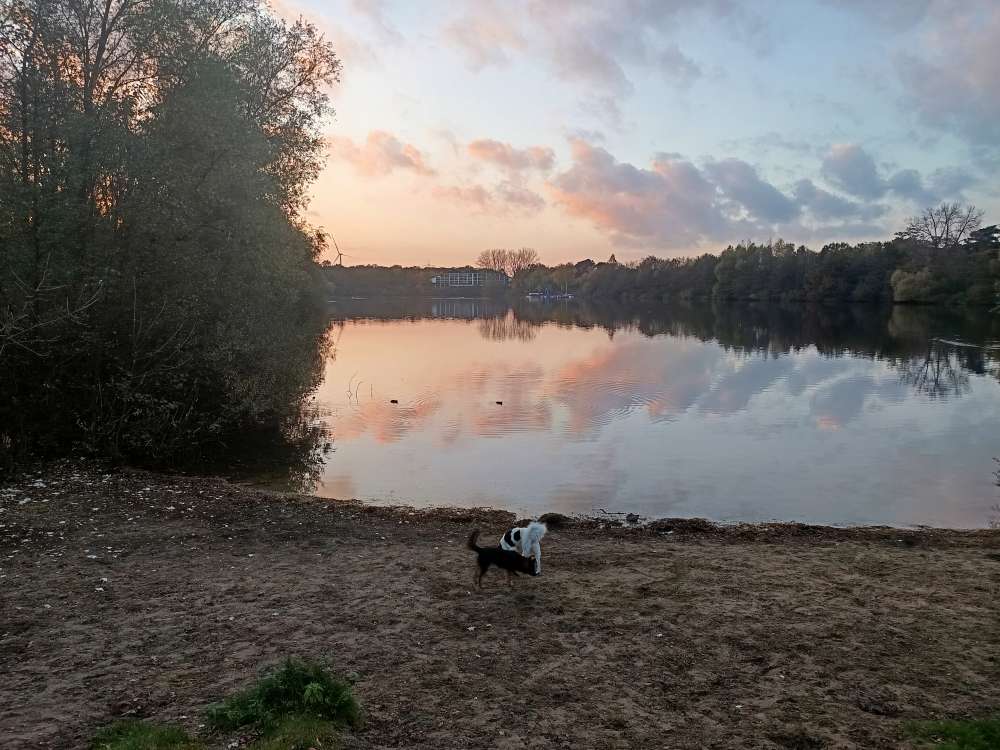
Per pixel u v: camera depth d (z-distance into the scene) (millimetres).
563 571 9766
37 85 15477
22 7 15438
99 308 16703
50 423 16750
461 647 7207
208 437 19922
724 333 59531
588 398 26828
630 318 86000
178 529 11570
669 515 13445
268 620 7891
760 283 126062
